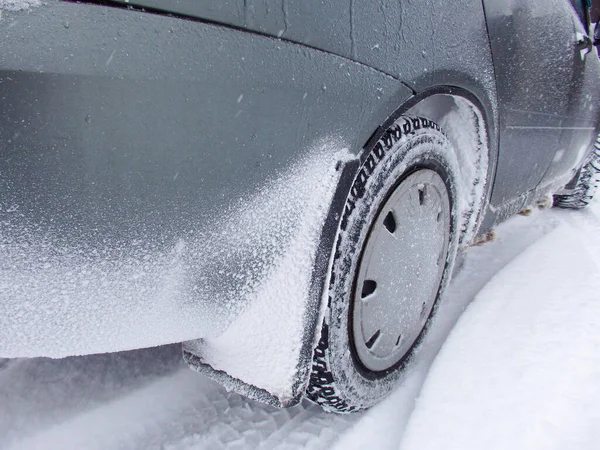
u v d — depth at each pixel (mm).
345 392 1399
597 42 2863
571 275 2139
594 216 3816
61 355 989
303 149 1158
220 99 974
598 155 3752
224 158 1023
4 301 887
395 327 1586
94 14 839
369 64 1241
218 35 959
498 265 2648
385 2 1270
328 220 1228
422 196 1596
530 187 2627
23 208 849
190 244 1047
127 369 1768
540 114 2291
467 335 1771
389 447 1447
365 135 1283
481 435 1322
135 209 950
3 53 776
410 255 1570
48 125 825
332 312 1286
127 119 885
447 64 1513
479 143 1876
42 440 1444
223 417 1588
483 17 1691
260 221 1136
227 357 1289
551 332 1728
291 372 1239
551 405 1397
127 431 1518
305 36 1092
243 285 1181
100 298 971
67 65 817
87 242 923
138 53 875
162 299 1055
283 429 1529
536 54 2119
